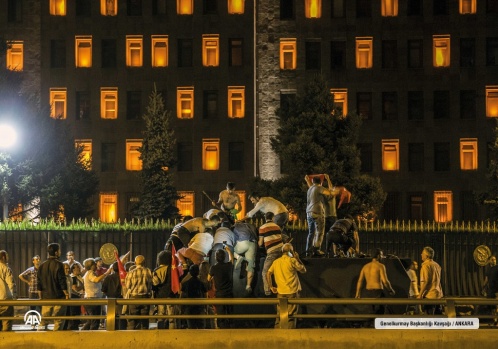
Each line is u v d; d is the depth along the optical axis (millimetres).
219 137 84312
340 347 20828
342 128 64625
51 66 85188
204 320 25672
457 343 20938
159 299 20875
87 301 20828
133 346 20672
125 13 85250
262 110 83750
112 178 84312
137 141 84562
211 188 84062
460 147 83062
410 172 82875
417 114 83688
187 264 28078
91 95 85000
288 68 84125
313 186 28812
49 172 63281
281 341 20828
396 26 83938
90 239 40625
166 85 84875
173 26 85125
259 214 44625
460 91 83375
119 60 85125
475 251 37375
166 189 73875
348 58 83875
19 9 85438
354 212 62750
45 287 24188
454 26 83500
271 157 83250
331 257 28156
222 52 84688
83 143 84562
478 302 21281
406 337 20922
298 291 25516
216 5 85188
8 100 60906
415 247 39719
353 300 20953
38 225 40500
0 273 24312
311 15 84125
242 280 27844
